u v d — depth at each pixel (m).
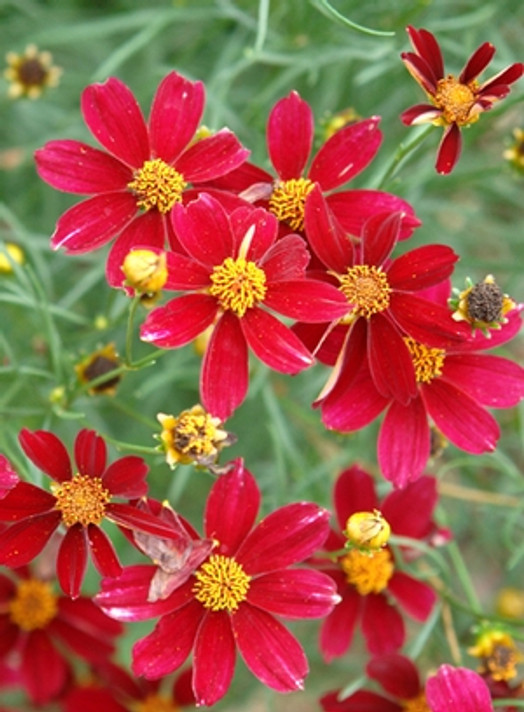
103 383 0.31
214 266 0.25
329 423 0.26
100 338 0.42
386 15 0.42
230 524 0.26
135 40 0.42
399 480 0.27
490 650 0.31
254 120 0.40
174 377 0.40
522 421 0.38
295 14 0.40
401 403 0.26
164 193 0.26
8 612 0.33
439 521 0.35
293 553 0.26
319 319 0.25
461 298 0.26
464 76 0.26
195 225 0.25
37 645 0.34
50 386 0.38
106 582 0.25
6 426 0.32
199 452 0.25
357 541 0.26
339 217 0.27
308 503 0.27
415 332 0.26
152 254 0.24
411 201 0.42
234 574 0.26
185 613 0.26
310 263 0.27
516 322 0.27
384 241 0.26
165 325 0.25
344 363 0.26
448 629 0.31
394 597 0.31
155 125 0.27
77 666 0.39
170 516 0.25
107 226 0.26
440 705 0.27
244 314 0.25
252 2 0.43
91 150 0.27
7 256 0.32
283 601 0.26
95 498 0.25
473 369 0.27
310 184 0.27
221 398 0.25
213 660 0.26
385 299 0.26
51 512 0.25
